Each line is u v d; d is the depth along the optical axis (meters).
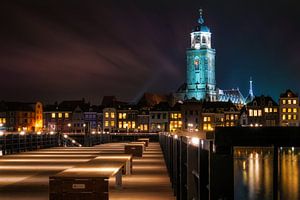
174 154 26.27
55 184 14.66
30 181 32.75
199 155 10.88
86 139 111.69
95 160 25.50
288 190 63.19
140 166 44.81
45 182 32.16
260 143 7.21
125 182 32.22
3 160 52.78
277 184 7.64
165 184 31.20
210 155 7.77
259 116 187.12
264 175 82.56
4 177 35.31
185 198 18.94
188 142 15.61
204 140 9.70
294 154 118.00
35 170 40.81
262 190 63.81
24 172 39.09
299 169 91.38
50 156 60.12
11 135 67.88
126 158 27.48
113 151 74.25
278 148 7.40
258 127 7.22
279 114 184.62
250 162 105.50
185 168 19.08
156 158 56.00
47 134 90.38
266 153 122.19
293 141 7.12
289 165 98.00
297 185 68.38
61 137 107.62
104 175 15.03
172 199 25.09
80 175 15.04
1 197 25.75
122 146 102.19
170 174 32.25
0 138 63.94
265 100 187.38
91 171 16.59
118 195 26.70
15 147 69.88
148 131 199.75
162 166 44.75
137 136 177.75
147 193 27.39
